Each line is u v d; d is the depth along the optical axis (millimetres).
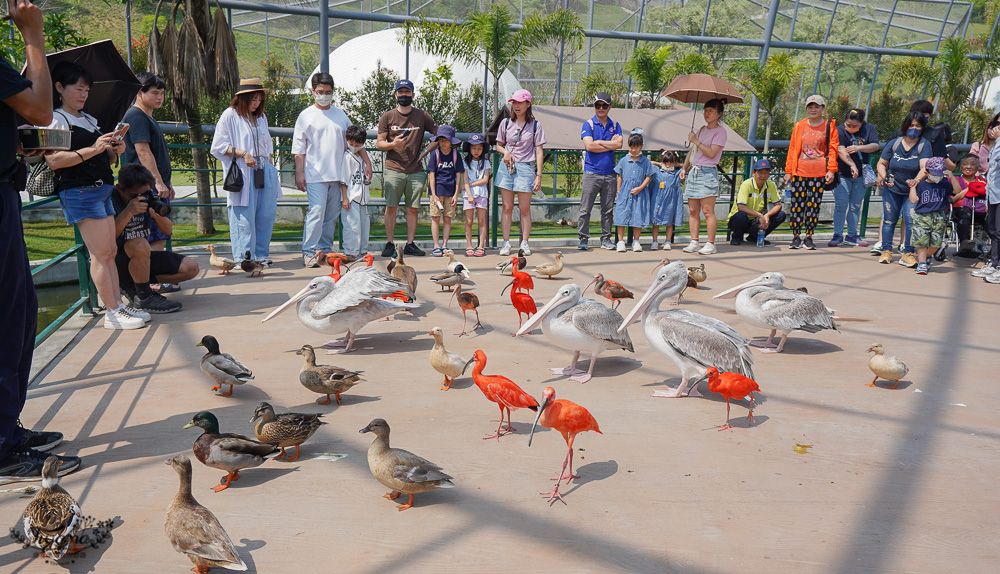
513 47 17406
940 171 10227
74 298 12602
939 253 11742
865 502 3859
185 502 3240
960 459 4426
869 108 25062
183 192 21250
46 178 6496
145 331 7062
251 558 3285
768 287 6859
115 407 5117
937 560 3314
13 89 3693
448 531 3529
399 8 20734
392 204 11312
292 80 21922
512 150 11453
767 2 23219
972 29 24000
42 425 4785
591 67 23656
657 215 12219
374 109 21547
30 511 3234
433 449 4477
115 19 35750
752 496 3908
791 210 12789
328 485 4008
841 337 7289
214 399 5297
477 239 13211
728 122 24484
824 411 5219
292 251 12172
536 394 5492
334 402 5289
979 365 6387
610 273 10297
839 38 23766
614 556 3322
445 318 7812
